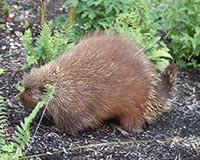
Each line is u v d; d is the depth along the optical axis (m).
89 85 2.56
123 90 2.59
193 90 3.13
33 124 2.69
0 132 2.46
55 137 2.61
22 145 2.33
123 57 2.62
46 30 2.91
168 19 3.31
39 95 2.57
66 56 2.63
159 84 2.74
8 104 2.82
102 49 2.63
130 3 3.25
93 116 2.61
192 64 3.30
